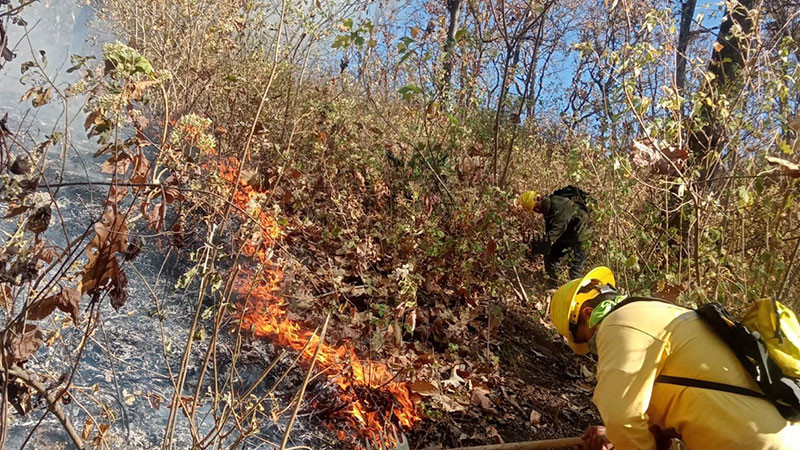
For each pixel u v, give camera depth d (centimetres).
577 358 521
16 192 193
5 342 194
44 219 195
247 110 527
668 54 393
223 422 237
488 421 388
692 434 204
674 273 414
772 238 387
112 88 209
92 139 506
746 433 192
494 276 539
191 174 297
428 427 355
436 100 607
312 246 458
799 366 194
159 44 529
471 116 722
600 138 476
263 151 505
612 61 394
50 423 248
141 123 222
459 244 515
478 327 490
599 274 248
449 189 597
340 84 702
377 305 365
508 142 730
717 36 541
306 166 526
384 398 349
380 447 315
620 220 454
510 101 685
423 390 361
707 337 205
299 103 576
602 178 494
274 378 334
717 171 440
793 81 378
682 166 390
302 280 387
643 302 217
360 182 565
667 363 206
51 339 228
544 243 592
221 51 573
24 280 189
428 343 440
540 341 526
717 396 197
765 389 194
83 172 430
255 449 281
